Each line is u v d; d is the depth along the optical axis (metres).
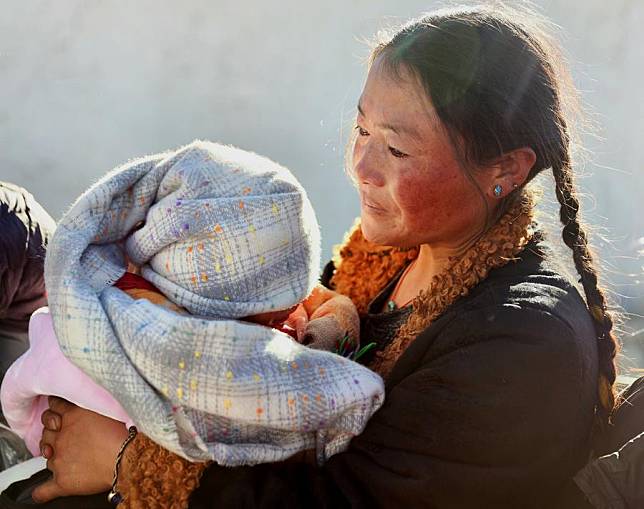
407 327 2.14
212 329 1.86
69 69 9.72
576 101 2.19
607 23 8.77
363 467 1.93
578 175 2.29
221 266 1.97
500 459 1.90
